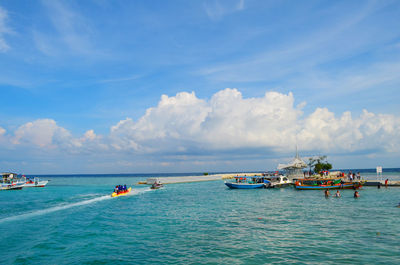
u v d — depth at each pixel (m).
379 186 56.97
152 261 15.99
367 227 22.78
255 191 59.28
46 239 21.12
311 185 57.78
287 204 37.03
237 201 41.91
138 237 21.22
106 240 20.56
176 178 101.88
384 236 20.05
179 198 48.06
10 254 17.78
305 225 23.97
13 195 58.44
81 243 19.91
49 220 28.52
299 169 81.50
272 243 18.95
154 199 46.94
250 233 21.73
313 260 15.58
